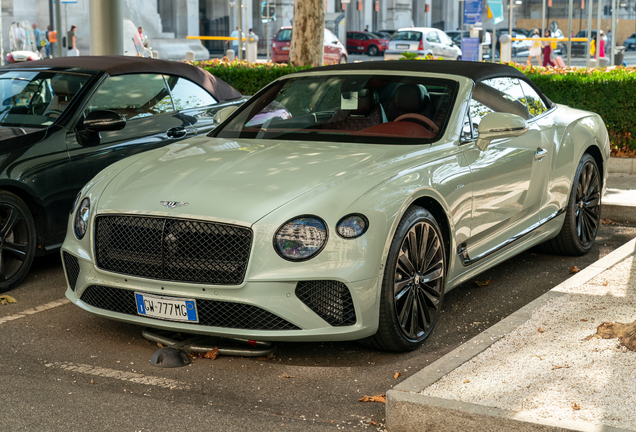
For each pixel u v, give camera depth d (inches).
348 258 146.9
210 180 160.1
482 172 184.1
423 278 165.2
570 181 233.5
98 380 148.9
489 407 121.0
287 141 187.2
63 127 227.5
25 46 1033.5
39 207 216.8
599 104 400.8
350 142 183.2
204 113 275.4
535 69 474.0
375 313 151.8
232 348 161.0
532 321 164.2
